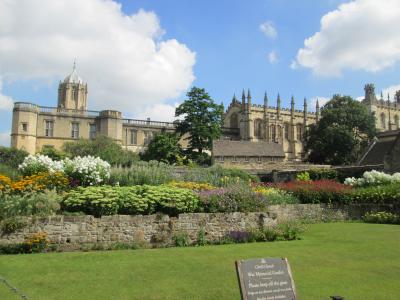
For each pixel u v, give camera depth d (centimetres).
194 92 6406
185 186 2105
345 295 832
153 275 963
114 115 6962
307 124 9312
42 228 1320
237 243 1461
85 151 5438
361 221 2184
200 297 812
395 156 3231
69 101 8981
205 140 6506
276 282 618
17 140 6462
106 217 1398
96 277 943
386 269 1041
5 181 1580
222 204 1639
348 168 3278
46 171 1927
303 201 2309
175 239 1442
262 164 5103
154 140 5969
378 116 10544
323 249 1298
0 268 1019
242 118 8575
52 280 917
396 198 2200
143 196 1540
